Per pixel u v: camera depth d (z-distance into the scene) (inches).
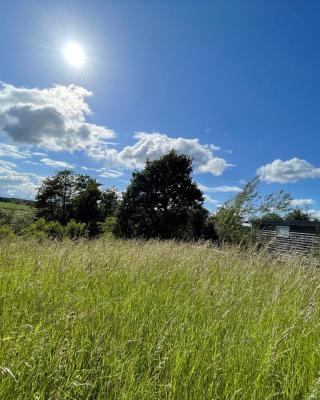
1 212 1250.0
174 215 1980.8
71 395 94.7
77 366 104.9
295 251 325.1
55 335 123.0
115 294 189.5
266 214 756.0
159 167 2052.2
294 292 191.3
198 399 94.8
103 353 111.1
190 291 194.9
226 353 116.0
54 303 161.5
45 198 2409.0
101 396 95.7
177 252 323.9
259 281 235.6
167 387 96.7
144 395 92.0
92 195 2375.7
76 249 309.9
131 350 118.3
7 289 181.5
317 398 91.0
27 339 110.3
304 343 127.4
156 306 167.0
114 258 263.9
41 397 89.1
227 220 780.0
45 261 252.8
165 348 118.6
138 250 335.9
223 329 138.4
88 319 137.5
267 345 121.3
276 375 106.2
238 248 343.6
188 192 2069.4
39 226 885.2
